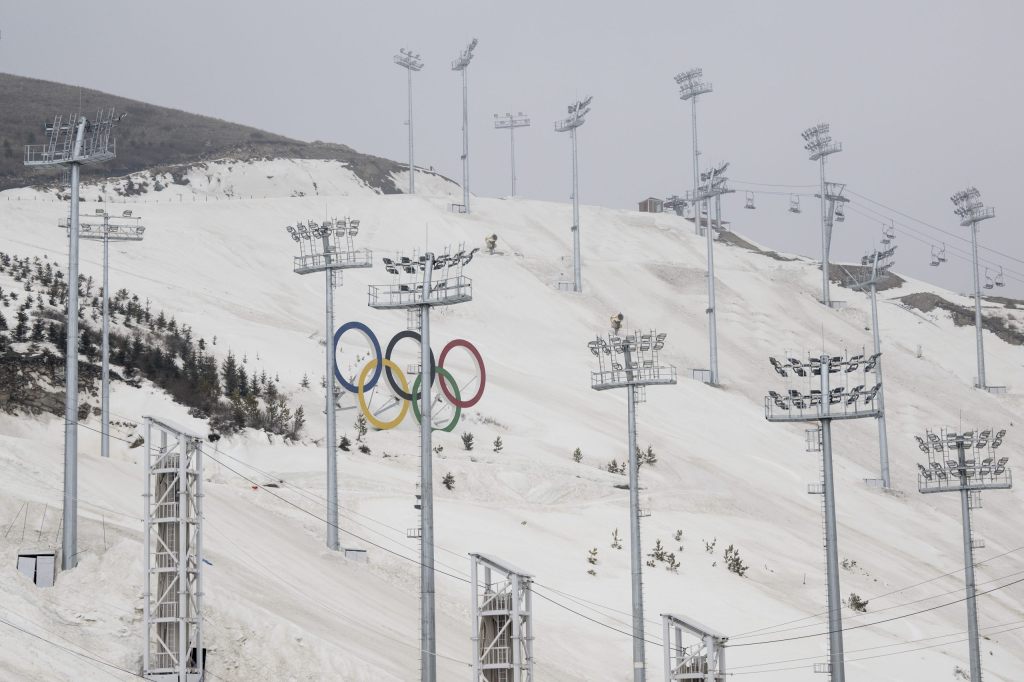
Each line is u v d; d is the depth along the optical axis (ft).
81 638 474.90
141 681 463.01
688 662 570.46
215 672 495.41
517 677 515.09
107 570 510.17
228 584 569.64
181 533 473.26
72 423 515.91
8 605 469.16
